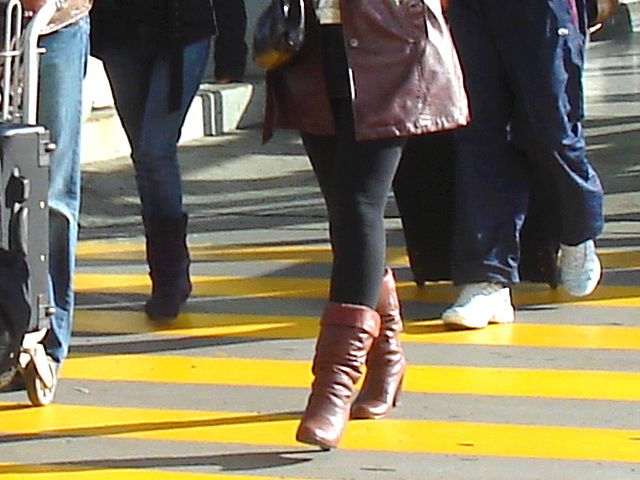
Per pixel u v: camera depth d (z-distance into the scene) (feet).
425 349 39.70
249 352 40.01
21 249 30.99
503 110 40.29
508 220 40.93
